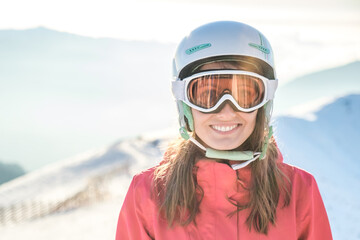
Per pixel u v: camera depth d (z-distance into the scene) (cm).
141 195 166
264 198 150
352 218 1052
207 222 153
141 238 165
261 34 154
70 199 2431
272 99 154
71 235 1669
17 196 4222
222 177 152
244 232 151
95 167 5038
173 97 162
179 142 164
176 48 159
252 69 146
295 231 153
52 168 5338
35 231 1902
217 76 142
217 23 149
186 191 153
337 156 2097
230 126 146
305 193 159
